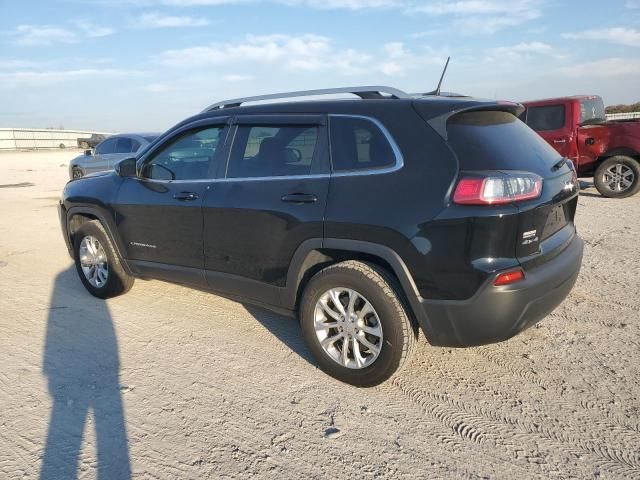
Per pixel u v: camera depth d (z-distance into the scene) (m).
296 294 3.52
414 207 2.89
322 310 3.36
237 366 3.60
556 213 3.32
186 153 4.16
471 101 3.10
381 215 2.98
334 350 3.38
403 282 2.96
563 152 10.48
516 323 2.88
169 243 4.23
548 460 2.57
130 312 4.66
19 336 4.15
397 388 3.29
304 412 3.03
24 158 34.81
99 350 3.88
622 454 2.60
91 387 3.33
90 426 2.90
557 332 4.05
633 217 8.38
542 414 2.96
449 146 2.91
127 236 4.58
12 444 2.74
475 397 3.16
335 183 3.22
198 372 3.52
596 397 3.12
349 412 3.02
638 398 3.09
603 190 10.30
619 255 6.14
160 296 5.07
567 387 3.25
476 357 3.68
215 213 3.81
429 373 3.47
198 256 4.04
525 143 3.23
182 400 3.16
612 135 9.99
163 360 3.70
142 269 4.57
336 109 3.36
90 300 5.02
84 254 5.07
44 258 6.75
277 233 3.46
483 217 2.71
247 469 2.54
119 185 4.65
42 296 5.15
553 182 3.10
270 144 3.62
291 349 3.87
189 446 2.72
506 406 3.05
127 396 3.21
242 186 3.69
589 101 10.70
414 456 2.62
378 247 3.01
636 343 3.82
